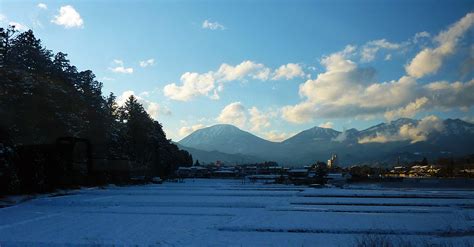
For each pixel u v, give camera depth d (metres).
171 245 23.83
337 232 28.08
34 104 69.81
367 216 35.91
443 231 28.06
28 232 28.42
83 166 86.62
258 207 44.72
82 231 28.70
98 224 31.89
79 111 88.75
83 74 101.31
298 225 30.59
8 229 29.72
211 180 175.38
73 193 68.44
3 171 54.22
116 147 109.38
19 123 67.75
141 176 126.19
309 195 63.59
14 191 55.69
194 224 31.70
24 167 61.22
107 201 51.72
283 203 48.84
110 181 102.50
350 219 33.91
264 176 177.38
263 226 30.12
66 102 81.00
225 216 36.44
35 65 79.56
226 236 26.58
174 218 35.16
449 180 154.75
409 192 73.19
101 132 98.25
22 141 67.31
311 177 144.00
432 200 52.84
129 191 75.88
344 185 119.19
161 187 97.25
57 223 32.50
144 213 38.97
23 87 68.06
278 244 23.91
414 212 38.75
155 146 152.38
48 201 51.47
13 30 79.38
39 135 71.94
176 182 144.00
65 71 92.75
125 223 32.38
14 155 58.62
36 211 41.19
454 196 60.41
